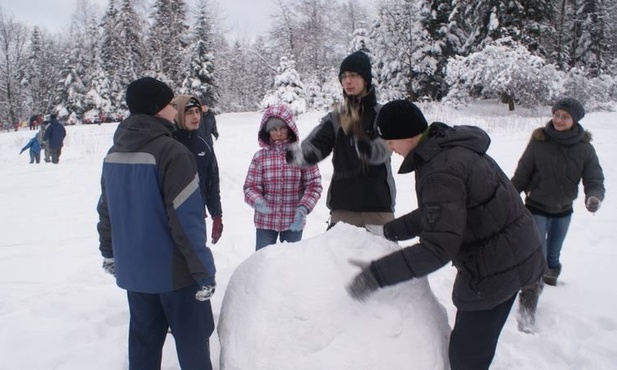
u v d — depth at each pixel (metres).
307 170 4.18
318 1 44.38
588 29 36.00
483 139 2.41
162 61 39.09
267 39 42.94
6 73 49.53
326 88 34.16
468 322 2.50
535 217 4.34
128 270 2.61
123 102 40.25
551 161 4.20
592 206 3.99
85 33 47.69
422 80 27.34
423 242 2.26
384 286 2.29
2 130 47.03
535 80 21.56
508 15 24.66
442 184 2.26
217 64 43.75
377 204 3.49
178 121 3.71
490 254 2.40
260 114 32.00
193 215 2.53
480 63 22.64
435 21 27.53
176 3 39.81
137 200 2.53
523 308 3.68
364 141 3.37
